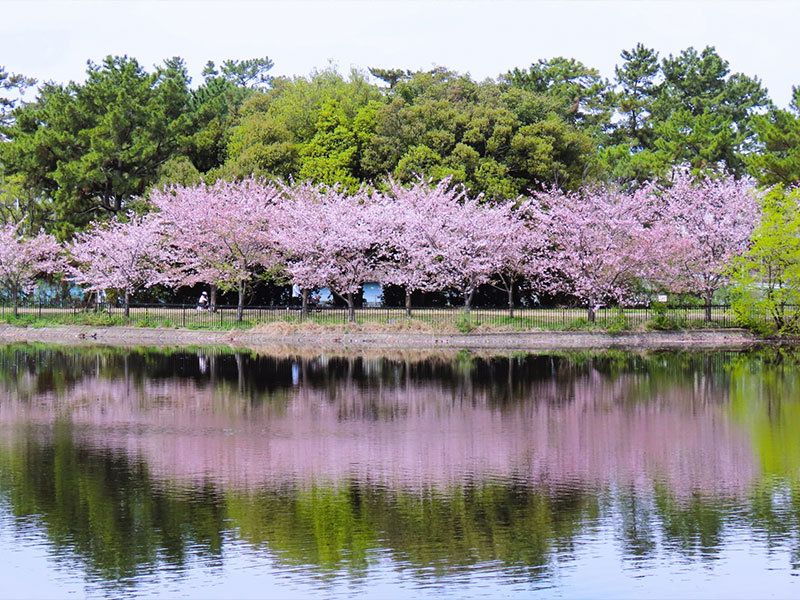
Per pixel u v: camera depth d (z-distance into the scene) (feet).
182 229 195.21
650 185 196.13
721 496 72.23
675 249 180.24
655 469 79.51
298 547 62.13
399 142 231.30
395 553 61.21
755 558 60.44
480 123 224.53
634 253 179.93
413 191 196.75
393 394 117.60
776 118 218.59
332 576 57.57
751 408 107.45
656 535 64.03
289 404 110.52
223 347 176.76
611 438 91.45
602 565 59.41
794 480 76.28
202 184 199.82
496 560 59.98
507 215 196.44
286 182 231.09
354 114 252.62
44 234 211.20
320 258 188.14
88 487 74.74
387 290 232.12
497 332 179.52
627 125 331.16
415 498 71.56
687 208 191.83
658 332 181.27
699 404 110.22
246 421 100.32
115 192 222.89
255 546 62.34
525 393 118.21
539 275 196.85
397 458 83.46
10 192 223.30
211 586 56.44
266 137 236.63
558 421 99.96
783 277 176.65
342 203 195.72
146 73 254.27
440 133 224.53
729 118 296.51
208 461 82.48
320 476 77.51
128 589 56.08
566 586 56.44
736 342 180.04
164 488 74.28
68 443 89.97
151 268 201.77
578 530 65.05
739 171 271.08
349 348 173.99
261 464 81.41
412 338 179.01
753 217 190.29
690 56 334.44
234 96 325.62
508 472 78.64
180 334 190.80
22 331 198.39
